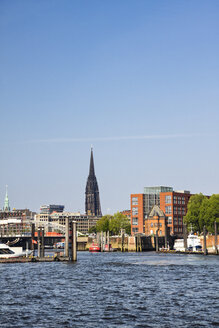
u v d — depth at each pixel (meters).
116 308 76.44
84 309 75.75
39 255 199.12
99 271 135.12
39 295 89.75
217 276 118.94
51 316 70.75
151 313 72.44
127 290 95.69
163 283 106.12
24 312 73.56
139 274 126.00
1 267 149.50
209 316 70.19
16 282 109.75
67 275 124.75
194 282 107.38
